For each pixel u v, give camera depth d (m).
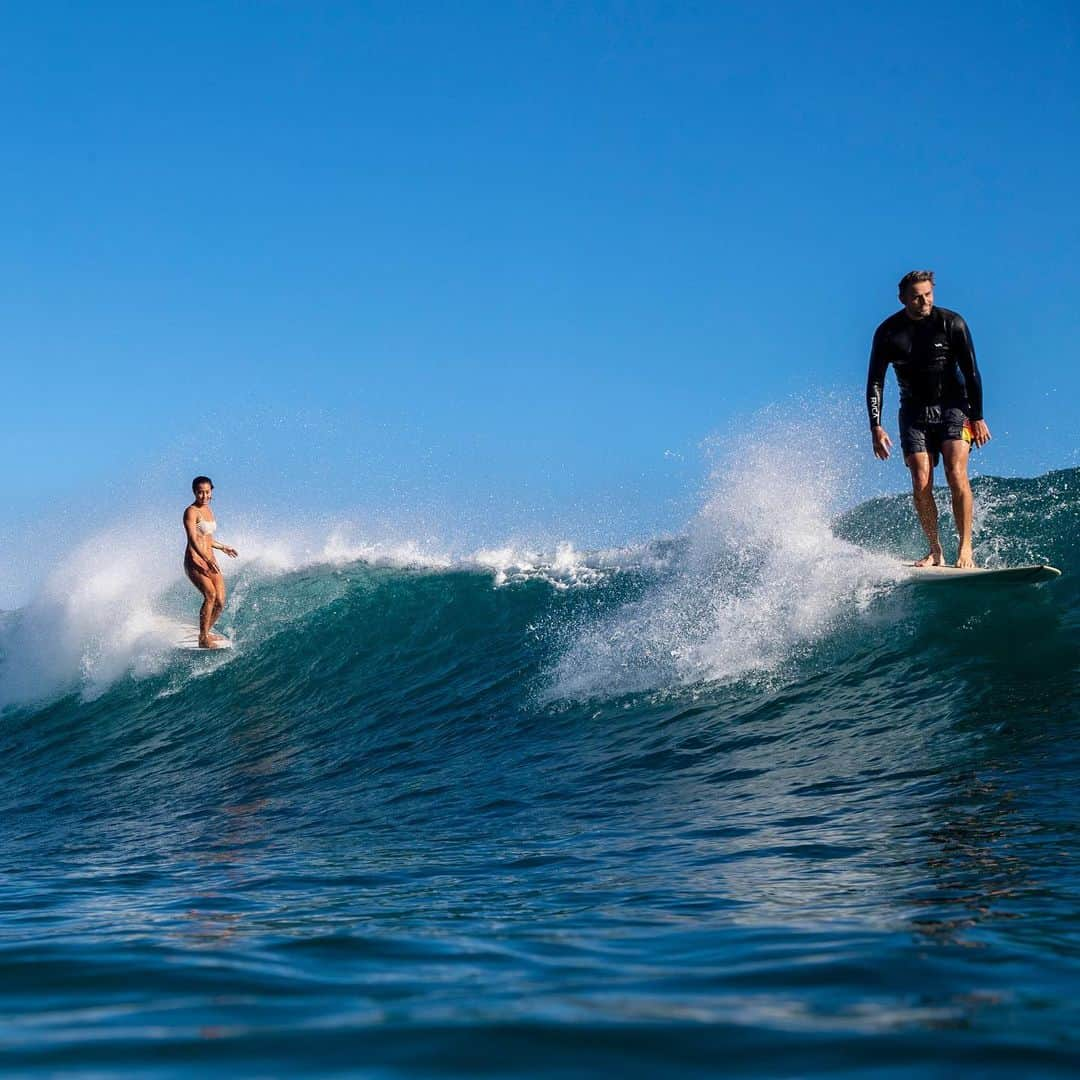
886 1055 1.87
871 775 5.33
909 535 9.02
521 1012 2.24
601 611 9.66
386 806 6.59
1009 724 5.69
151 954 3.08
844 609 7.75
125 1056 2.06
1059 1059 1.81
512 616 10.47
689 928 3.11
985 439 7.75
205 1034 2.19
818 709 6.72
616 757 6.70
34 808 8.66
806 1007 2.19
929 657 7.02
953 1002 2.17
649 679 7.95
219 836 6.40
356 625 11.59
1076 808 4.18
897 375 7.77
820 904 3.28
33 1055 2.09
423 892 4.12
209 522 12.27
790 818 4.79
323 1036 2.13
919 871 3.59
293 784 7.83
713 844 4.50
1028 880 3.31
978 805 4.45
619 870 4.21
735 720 6.88
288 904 4.05
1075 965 2.41
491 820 5.76
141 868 5.49
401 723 8.86
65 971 2.90
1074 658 6.50
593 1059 1.92
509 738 7.73
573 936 3.10
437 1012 2.28
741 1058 1.89
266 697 10.75
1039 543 8.30
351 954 2.99
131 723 11.05
